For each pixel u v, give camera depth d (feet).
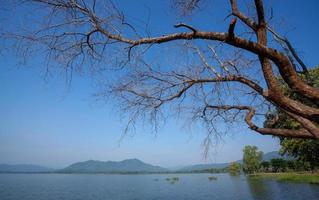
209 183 311.06
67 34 20.81
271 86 18.35
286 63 16.96
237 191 185.88
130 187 284.00
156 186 290.15
